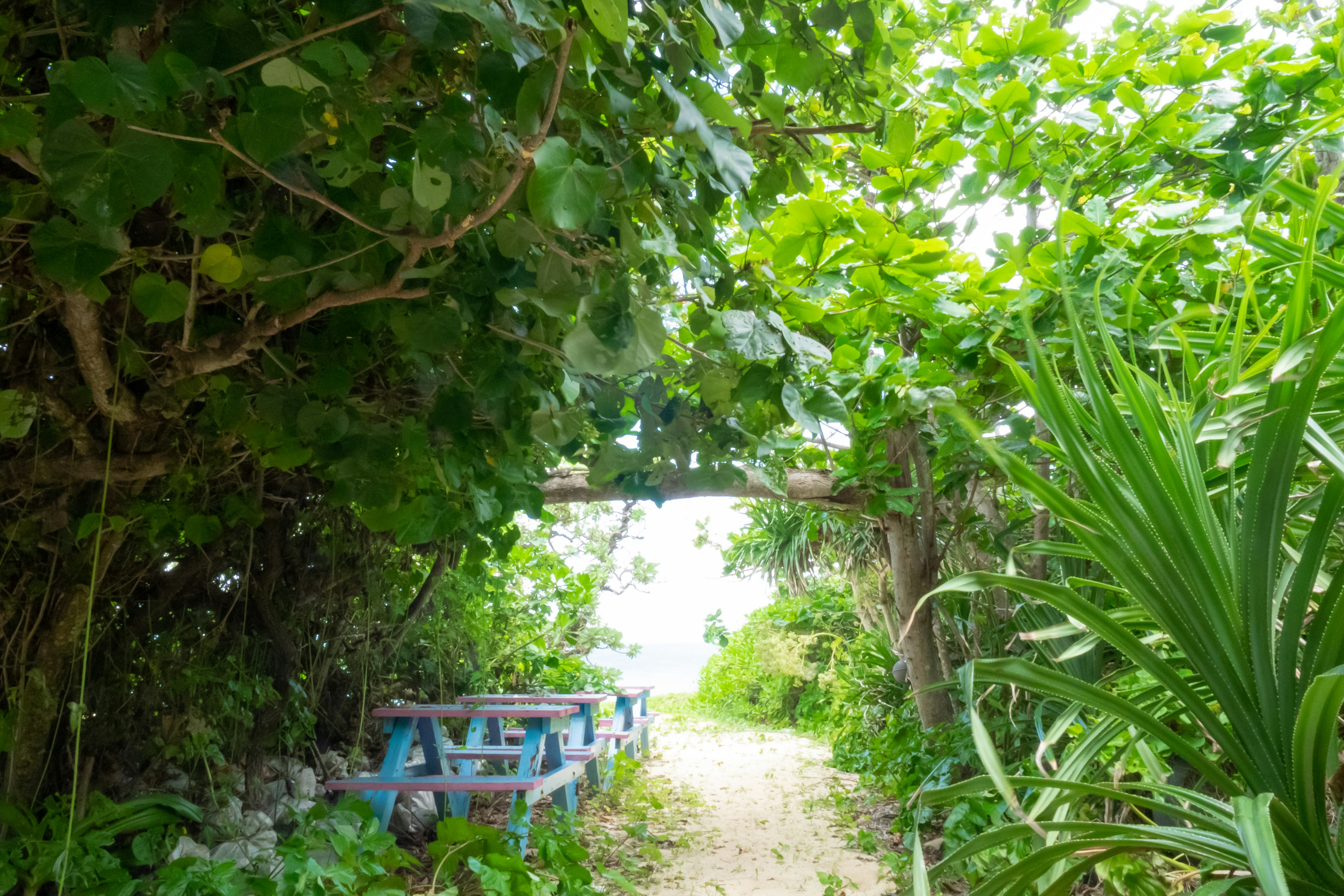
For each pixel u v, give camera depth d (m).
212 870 2.06
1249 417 1.24
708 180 1.55
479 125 1.29
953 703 4.22
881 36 1.84
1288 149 1.57
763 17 1.60
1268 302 2.28
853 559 6.30
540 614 5.87
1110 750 1.81
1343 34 2.75
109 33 1.02
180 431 2.13
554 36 1.13
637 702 6.70
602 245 1.53
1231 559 1.23
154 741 2.67
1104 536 1.25
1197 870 1.54
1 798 2.21
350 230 1.51
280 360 1.75
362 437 1.79
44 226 1.16
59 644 2.28
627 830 3.92
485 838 2.69
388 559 3.69
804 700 8.28
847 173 3.49
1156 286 3.04
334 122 1.22
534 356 1.77
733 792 5.15
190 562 2.85
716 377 1.83
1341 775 1.38
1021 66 2.93
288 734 3.25
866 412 3.60
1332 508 1.15
